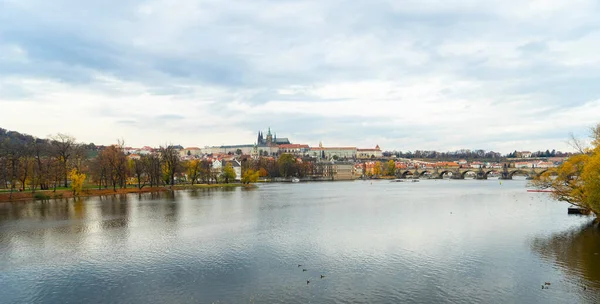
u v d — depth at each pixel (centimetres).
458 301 5638
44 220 12469
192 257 7875
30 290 6222
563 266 7100
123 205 16612
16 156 19562
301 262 7462
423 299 5709
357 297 5784
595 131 10988
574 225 10938
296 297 5797
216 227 11044
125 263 7531
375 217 12838
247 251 8275
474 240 9144
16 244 9131
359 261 7494
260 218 12706
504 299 5703
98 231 10569
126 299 5819
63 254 8219
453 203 17138
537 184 11369
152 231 10512
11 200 18088
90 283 6481
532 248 8350
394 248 8444
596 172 9138
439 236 9619
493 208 15088
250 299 5741
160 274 6869
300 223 11669
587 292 5928
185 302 5672
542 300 5666
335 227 10944
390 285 6244
